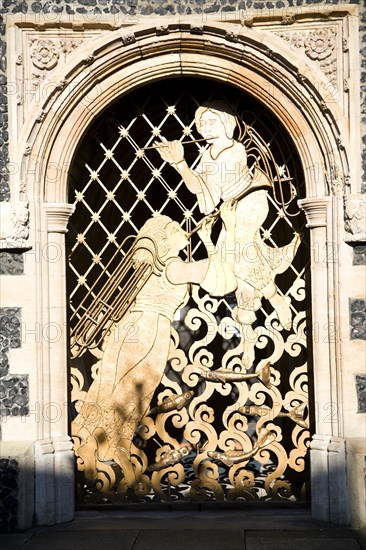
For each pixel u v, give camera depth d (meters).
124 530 6.88
